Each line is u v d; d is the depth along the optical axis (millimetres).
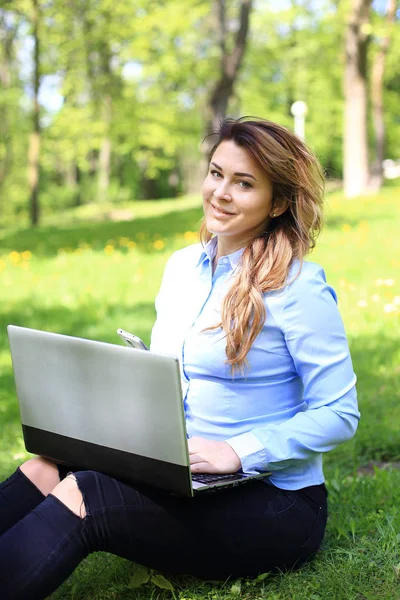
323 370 2469
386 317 7230
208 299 2592
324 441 2461
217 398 2539
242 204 2502
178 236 14453
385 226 13664
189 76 24703
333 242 11773
